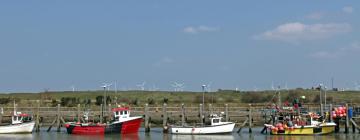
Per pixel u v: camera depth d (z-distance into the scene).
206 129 88.25
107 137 84.69
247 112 93.31
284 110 91.44
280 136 84.31
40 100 158.12
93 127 89.81
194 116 97.81
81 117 99.19
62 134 90.94
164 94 177.38
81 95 175.50
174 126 89.38
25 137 85.12
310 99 157.12
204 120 94.12
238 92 177.25
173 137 84.06
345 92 170.62
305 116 88.81
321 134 85.44
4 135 88.94
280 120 90.38
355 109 90.75
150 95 174.88
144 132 93.38
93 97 169.50
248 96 166.62
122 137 84.56
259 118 97.81
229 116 94.62
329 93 167.38
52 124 97.69
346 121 87.44
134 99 165.00
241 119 100.69
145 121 92.75
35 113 98.50
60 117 96.88
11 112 99.75
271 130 86.75
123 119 90.44
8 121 101.81
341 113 88.75
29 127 92.50
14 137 85.12
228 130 88.75
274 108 94.69
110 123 90.06
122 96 172.38
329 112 89.69
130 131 90.50
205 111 98.31
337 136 83.12
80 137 84.94
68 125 91.25
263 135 86.56
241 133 90.69
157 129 101.00
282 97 161.62
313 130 85.19
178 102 157.12
